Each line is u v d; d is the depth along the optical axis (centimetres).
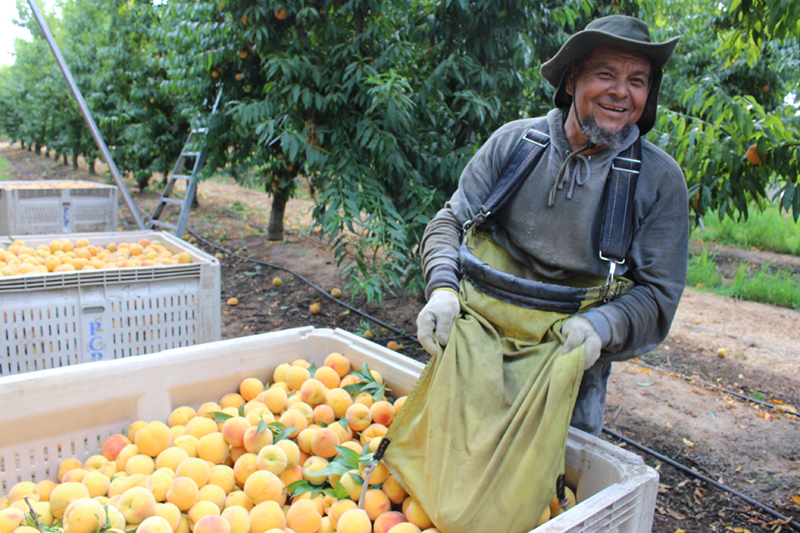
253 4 454
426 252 180
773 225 1025
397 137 439
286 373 242
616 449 160
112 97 1170
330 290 626
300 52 448
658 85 164
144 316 317
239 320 536
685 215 163
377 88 380
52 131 2198
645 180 162
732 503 297
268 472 182
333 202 406
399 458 167
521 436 144
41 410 190
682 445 350
